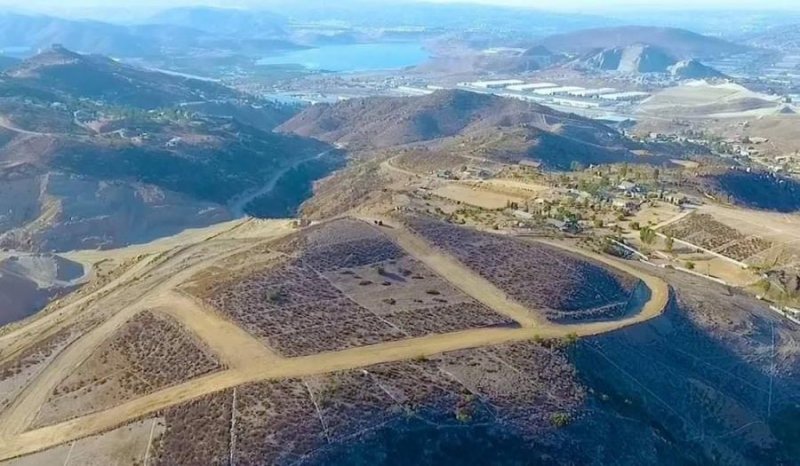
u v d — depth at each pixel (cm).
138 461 6531
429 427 7062
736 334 10319
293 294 9619
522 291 10206
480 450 7062
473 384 7794
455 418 7231
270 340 8388
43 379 8094
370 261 10875
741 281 13300
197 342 8306
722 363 9850
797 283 13050
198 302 9431
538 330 9162
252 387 7338
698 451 8531
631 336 9606
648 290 11119
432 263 10981
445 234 12056
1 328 12812
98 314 9719
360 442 6712
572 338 8900
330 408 7031
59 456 6712
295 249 11194
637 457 7681
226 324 8762
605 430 7719
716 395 9281
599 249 13338
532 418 7512
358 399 7219
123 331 8825
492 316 9419
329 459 6512
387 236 11781
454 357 8250
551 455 7225
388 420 6994
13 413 7488
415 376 7756
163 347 8325
